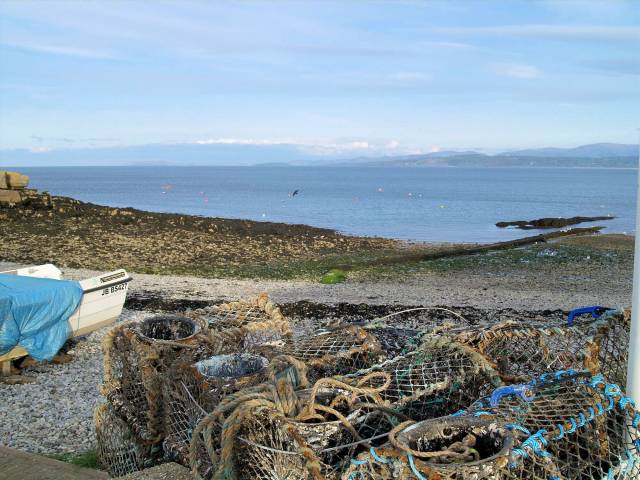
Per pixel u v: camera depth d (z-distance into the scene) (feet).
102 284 34.01
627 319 17.11
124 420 17.90
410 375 14.90
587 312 19.43
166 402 15.96
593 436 12.43
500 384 14.48
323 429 11.94
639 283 13.57
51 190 350.43
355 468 10.45
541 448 10.92
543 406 12.46
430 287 60.29
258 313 21.66
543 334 16.37
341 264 75.66
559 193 318.65
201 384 14.38
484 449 10.90
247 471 12.50
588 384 13.00
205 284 58.44
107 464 18.48
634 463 12.48
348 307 48.55
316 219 171.53
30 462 16.81
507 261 79.41
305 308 47.96
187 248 85.35
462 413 12.03
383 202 246.27
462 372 15.10
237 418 11.96
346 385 13.14
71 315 32.37
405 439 10.32
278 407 12.03
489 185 433.07
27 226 96.48
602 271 71.87
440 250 91.50
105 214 116.67
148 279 60.18
